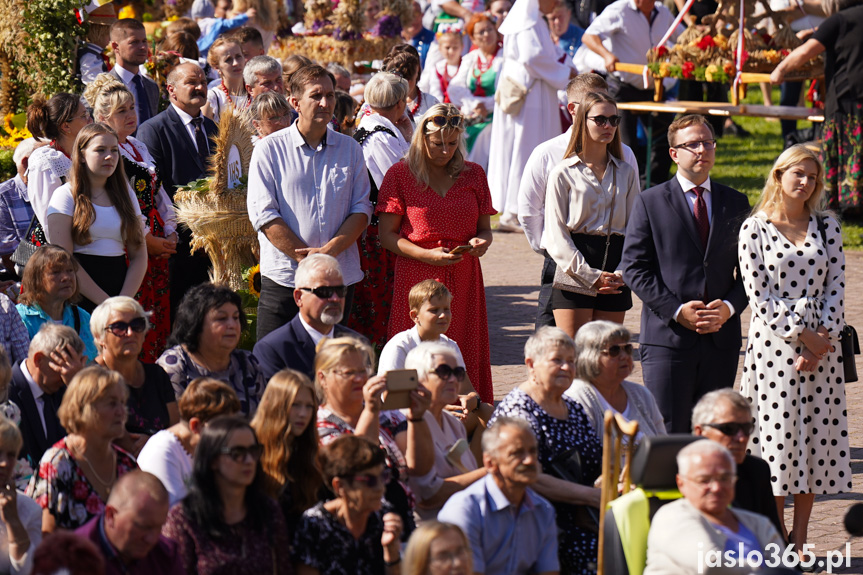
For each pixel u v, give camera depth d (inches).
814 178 676.7
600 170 800.3
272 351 679.7
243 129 872.9
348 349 577.9
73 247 768.3
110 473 541.3
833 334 675.4
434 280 726.5
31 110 818.2
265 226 772.0
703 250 709.9
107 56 1107.9
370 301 930.7
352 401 577.0
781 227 687.7
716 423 549.0
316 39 1498.5
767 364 684.7
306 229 778.8
